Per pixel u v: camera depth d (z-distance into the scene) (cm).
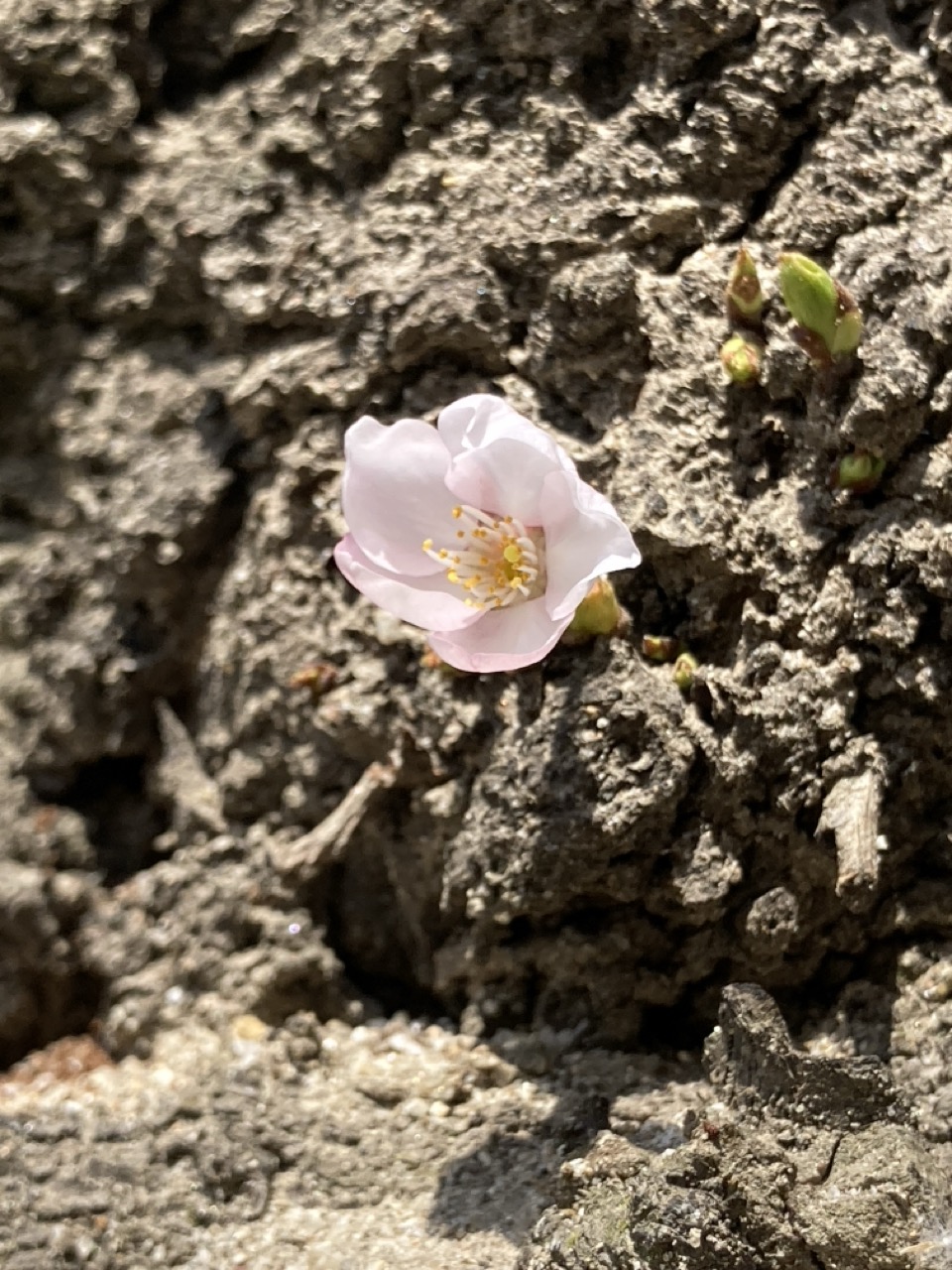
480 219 31
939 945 30
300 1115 30
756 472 30
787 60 31
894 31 31
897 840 30
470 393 31
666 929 30
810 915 30
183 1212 30
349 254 32
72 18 33
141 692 33
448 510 29
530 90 31
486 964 31
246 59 33
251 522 33
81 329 34
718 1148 28
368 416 31
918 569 29
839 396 30
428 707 31
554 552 29
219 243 33
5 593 34
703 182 31
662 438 30
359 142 32
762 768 30
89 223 33
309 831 32
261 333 33
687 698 30
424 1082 31
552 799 30
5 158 33
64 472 34
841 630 30
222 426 33
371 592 29
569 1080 30
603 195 31
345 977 32
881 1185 27
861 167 30
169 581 33
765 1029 29
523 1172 30
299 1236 29
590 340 31
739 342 30
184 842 33
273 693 32
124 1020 32
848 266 30
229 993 32
